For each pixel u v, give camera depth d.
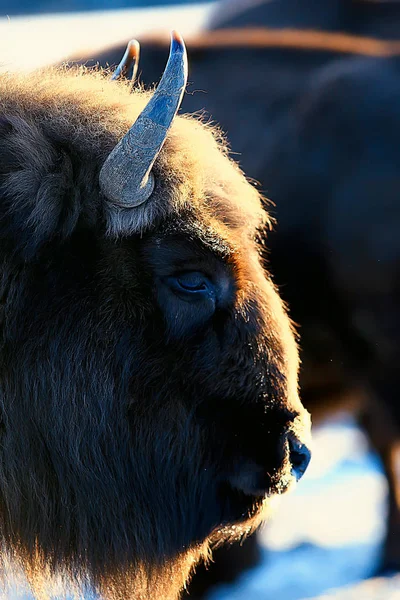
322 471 29.80
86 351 11.30
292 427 12.02
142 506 12.02
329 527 26.27
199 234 11.37
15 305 11.17
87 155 11.31
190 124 12.70
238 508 12.10
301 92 23.41
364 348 22.72
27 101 11.82
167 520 12.09
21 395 11.41
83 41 51.12
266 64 24.14
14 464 11.59
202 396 11.64
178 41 10.47
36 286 11.18
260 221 13.47
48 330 11.25
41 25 61.03
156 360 11.45
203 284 11.46
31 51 44.31
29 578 12.19
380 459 24.78
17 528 11.84
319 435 32.22
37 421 11.52
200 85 23.91
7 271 11.08
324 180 22.59
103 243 11.20
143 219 11.07
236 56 24.27
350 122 22.67
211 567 22.00
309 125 22.89
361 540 25.58
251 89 23.66
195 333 11.52
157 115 10.55
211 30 31.28
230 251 11.58
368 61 23.59
